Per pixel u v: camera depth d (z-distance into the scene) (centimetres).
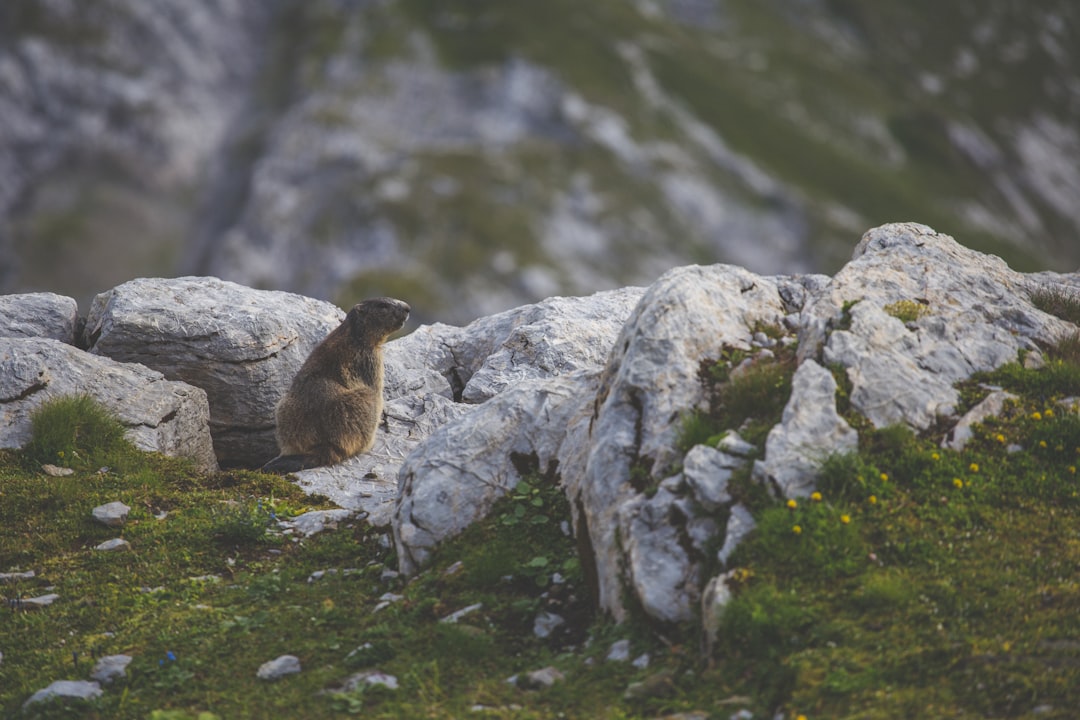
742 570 958
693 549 1009
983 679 829
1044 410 1141
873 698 828
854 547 979
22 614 1219
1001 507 1034
